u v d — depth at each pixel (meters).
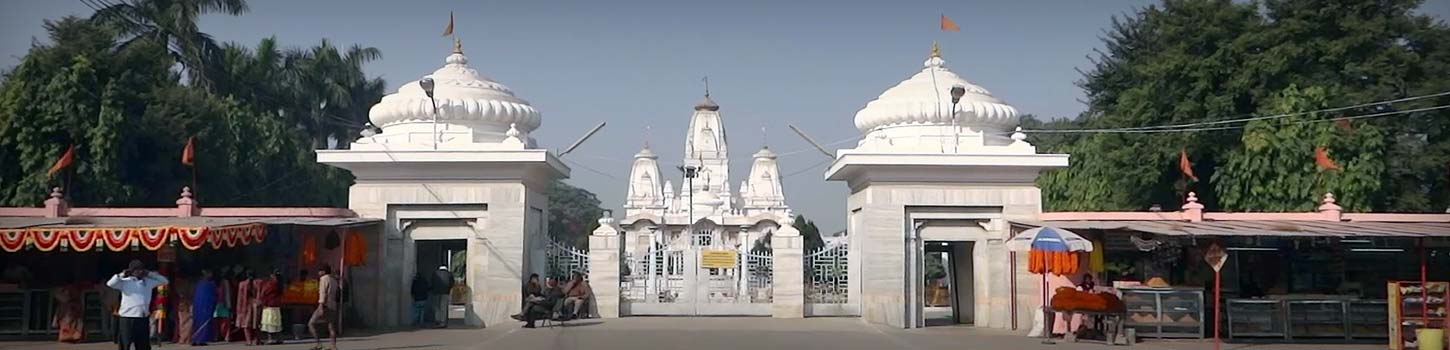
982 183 21.78
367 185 21.42
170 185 28.56
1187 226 19.19
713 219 53.81
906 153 21.38
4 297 18.64
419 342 18.02
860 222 23.02
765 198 62.16
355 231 19.81
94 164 26.38
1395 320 18.16
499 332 19.81
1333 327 18.88
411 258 21.45
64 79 26.47
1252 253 20.89
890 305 21.50
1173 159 28.45
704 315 23.30
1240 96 28.08
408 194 21.34
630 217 53.84
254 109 38.09
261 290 17.84
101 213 19.47
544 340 18.20
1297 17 28.03
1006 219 21.62
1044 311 18.98
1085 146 32.44
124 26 35.16
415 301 21.42
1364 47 27.98
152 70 30.34
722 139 66.94
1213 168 28.73
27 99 26.12
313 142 41.09
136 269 15.34
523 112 22.59
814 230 49.94
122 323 15.05
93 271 19.89
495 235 21.25
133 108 28.20
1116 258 20.58
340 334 19.00
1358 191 24.83
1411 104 27.55
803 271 23.30
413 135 21.81
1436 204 28.38
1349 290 20.58
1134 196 29.92
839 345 17.69
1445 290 18.16
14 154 26.42
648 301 24.89
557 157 22.41
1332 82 27.39
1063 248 17.64
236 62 37.62
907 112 22.19
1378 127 26.56
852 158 21.39
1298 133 25.42
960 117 22.12
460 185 21.38
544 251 23.48
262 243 20.02
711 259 23.75
